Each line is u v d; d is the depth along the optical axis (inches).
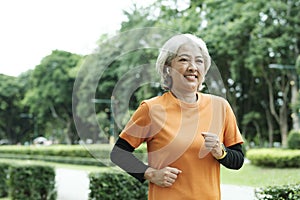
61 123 1654.8
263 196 163.0
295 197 152.1
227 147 107.3
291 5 851.4
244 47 874.8
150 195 106.4
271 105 978.1
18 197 309.1
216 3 886.4
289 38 828.0
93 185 243.1
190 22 828.6
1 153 1201.4
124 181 238.1
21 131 1840.6
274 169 545.0
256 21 832.3
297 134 714.8
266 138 1168.8
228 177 475.2
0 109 1739.7
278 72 938.7
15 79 1706.4
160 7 861.2
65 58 1432.1
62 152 994.1
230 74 954.7
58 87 1434.5
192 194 100.7
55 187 318.7
